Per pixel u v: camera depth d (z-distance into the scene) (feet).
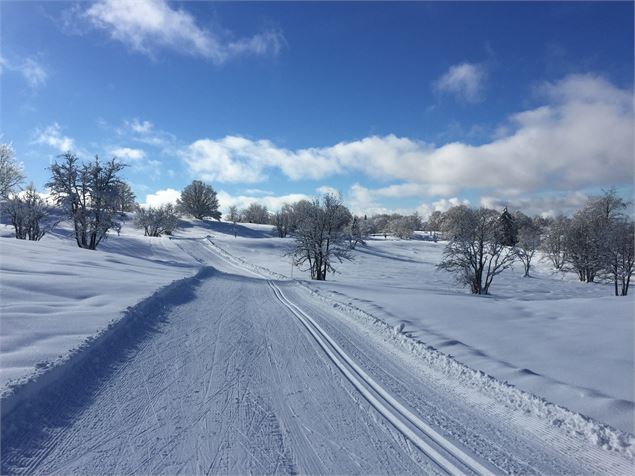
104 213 133.39
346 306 50.67
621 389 21.90
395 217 518.37
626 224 150.61
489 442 16.99
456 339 33.55
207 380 23.53
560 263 212.23
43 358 22.33
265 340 33.47
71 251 89.40
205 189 402.52
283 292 71.00
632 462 15.31
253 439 16.79
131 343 29.55
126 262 89.45
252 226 408.46
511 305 53.78
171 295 51.26
